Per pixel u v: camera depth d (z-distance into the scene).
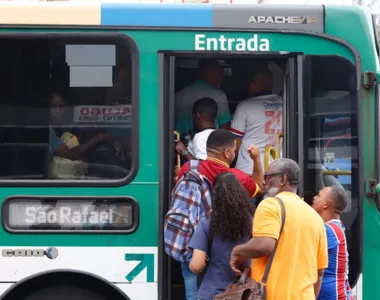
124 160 8.11
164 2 8.45
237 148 8.67
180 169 7.97
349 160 8.22
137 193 8.05
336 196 7.62
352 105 8.23
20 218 8.00
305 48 8.23
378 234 8.18
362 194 8.17
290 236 6.68
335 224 7.54
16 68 8.19
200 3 8.34
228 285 7.07
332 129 8.23
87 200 8.04
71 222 8.02
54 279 8.15
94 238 8.00
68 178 8.10
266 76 8.71
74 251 7.99
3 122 8.17
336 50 8.25
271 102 8.67
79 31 8.13
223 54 8.18
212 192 7.61
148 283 8.01
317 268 7.02
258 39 8.21
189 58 8.27
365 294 8.18
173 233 7.59
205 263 7.23
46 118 8.17
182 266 7.75
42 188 8.04
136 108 8.09
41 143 8.16
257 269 6.77
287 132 8.30
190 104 8.81
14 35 8.12
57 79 8.18
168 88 8.14
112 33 8.13
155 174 8.06
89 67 8.18
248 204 7.17
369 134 8.20
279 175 7.00
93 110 8.17
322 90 8.23
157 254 8.01
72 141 8.16
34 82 8.19
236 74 8.91
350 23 8.26
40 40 8.16
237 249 6.69
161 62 8.12
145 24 8.14
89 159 8.13
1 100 8.18
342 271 7.48
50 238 7.98
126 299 7.99
